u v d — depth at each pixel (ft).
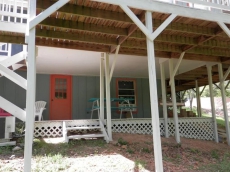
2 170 10.52
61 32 14.99
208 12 12.51
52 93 27.45
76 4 11.75
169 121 23.31
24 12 22.04
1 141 15.79
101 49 18.45
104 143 17.12
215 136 23.31
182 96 43.86
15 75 13.75
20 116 13.89
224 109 22.57
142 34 15.60
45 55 19.71
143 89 32.68
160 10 11.29
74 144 16.51
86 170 10.94
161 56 20.63
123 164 12.11
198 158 15.49
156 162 9.95
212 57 22.25
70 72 27.48
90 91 29.43
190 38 16.93
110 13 12.55
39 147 15.23
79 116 28.25
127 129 22.45
